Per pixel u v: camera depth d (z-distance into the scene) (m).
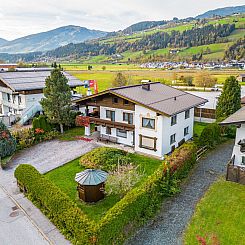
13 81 38.84
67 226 15.02
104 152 25.84
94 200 18.41
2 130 26.92
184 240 14.51
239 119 19.95
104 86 74.50
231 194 18.77
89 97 30.38
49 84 32.06
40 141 31.61
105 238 13.35
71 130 35.72
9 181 22.23
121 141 29.84
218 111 34.78
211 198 18.39
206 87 69.06
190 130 32.03
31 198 19.14
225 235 14.65
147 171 23.12
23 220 17.03
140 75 99.75
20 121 37.06
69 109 33.41
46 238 15.21
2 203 19.03
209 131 27.67
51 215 16.88
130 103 27.66
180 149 23.16
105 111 30.31
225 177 21.48
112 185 19.45
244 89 54.44
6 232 15.88
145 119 26.34
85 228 13.57
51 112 32.19
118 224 14.09
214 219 16.09
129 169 21.30
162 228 15.58
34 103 39.41
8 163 25.81
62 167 24.50
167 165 19.66
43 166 24.88
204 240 14.31
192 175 22.11
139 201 15.74
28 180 19.17
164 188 18.61
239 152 21.56
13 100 41.38
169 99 29.30
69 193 19.84
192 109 31.61
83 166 24.28
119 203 15.10
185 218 16.39
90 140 31.59
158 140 25.81
